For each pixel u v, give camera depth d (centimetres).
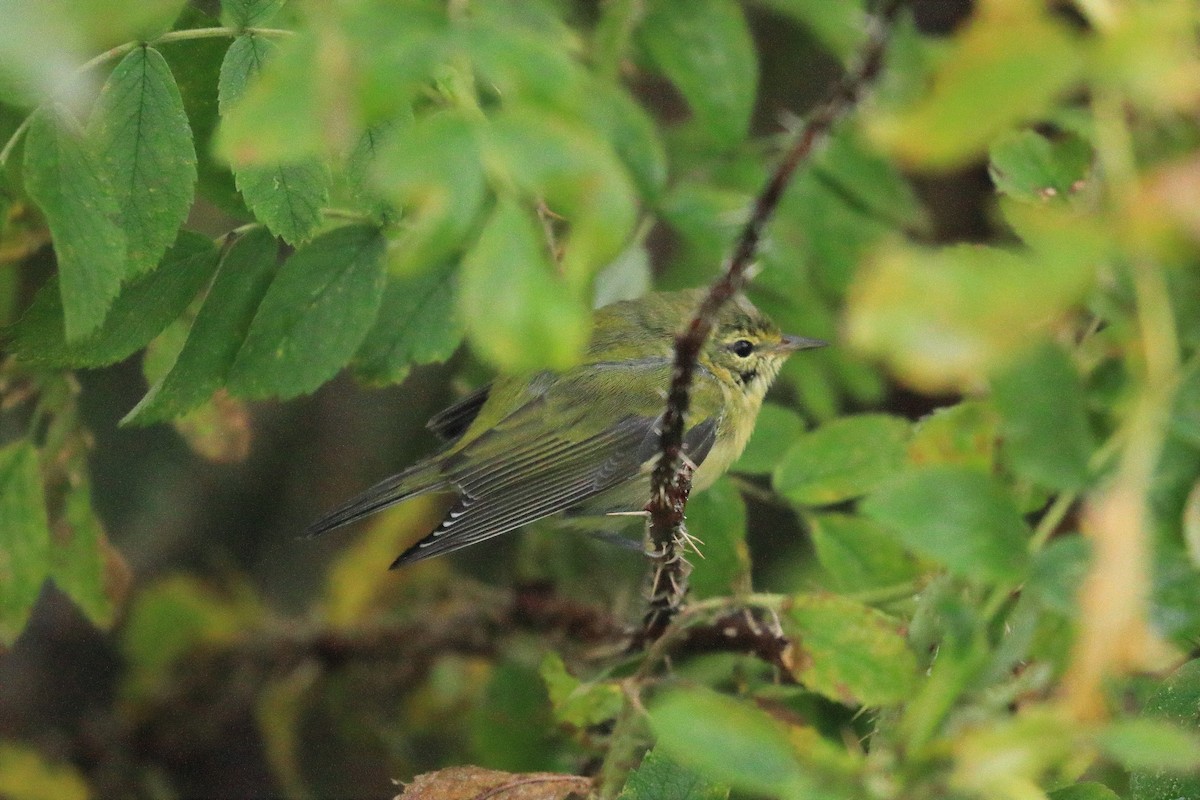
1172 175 331
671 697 406
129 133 546
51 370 775
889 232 907
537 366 342
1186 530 466
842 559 764
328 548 1293
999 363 361
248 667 1154
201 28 591
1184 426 434
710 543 795
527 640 995
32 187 499
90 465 1215
